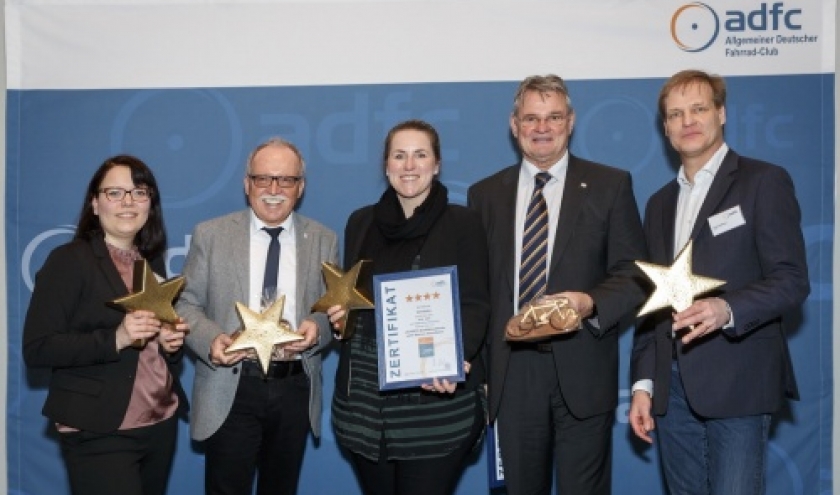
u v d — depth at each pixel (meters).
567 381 2.70
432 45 3.44
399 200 2.74
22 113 3.45
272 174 2.78
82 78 3.45
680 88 2.62
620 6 3.42
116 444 2.54
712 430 2.61
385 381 2.56
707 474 2.70
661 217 2.74
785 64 3.41
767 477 3.47
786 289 2.43
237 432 2.79
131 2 3.45
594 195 2.73
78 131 3.46
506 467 2.80
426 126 2.72
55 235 3.47
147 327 2.44
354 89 3.46
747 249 2.53
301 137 3.47
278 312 2.66
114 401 2.50
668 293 2.45
